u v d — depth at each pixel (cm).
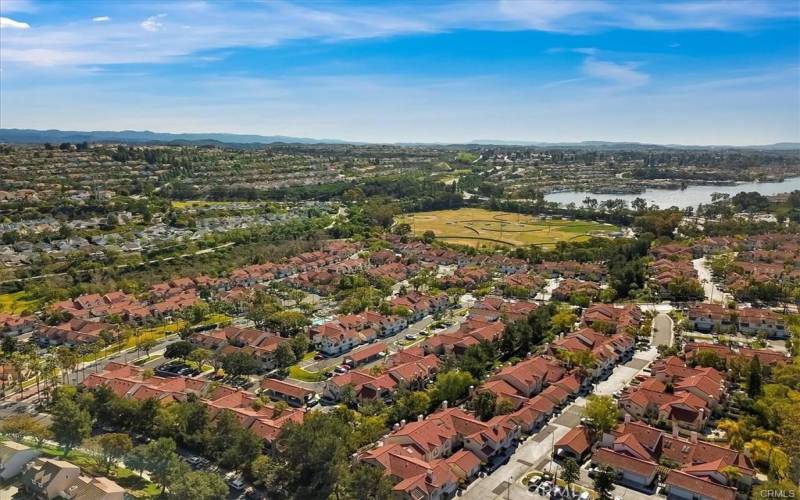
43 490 11469
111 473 12475
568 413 15612
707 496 11475
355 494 10744
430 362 18050
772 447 12688
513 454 13538
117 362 19338
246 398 15475
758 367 15950
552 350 19038
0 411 15838
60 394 15162
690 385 15625
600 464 12662
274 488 11512
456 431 13888
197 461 12825
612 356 18712
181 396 15700
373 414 14850
